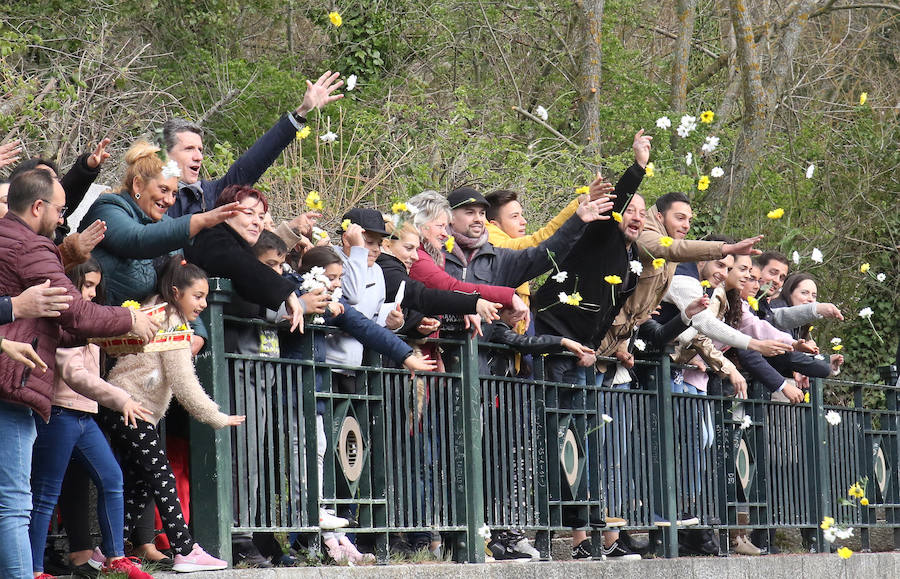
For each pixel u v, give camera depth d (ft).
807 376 95.30
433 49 181.06
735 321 86.74
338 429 60.34
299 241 66.54
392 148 134.51
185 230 52.16
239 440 55.06
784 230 197.36
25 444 47.01
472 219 71.05
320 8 171.22
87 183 55.01
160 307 49.83
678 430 83.66
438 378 66.44
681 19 199.00
